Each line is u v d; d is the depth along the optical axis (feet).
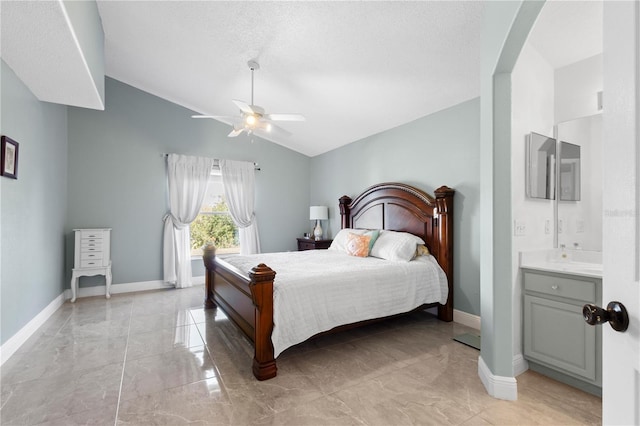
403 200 13.16
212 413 5.91
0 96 7.72
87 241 13.44
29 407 6.08
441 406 6.14
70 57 7.55
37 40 6.82
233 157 17.90
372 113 13.19
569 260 8.10
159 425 5.56
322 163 19.53
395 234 12.32
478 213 10.59
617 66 2.15
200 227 17.33
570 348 6.68
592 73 8.00
